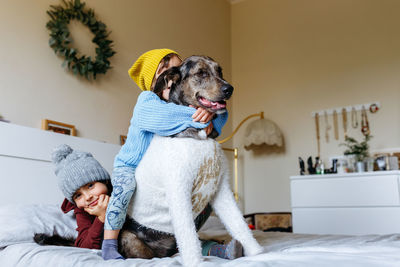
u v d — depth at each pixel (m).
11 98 2.04
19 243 1.25
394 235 1.56
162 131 0.99
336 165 3.39
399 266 0.69
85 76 2.52
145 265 0.87
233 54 4.69
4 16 2.07
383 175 2.83
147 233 1.05
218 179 1.02
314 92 4.00
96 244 1.22
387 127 3.52
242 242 0.99
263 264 0.75
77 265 0.94
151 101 1.05
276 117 4.20
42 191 1.87
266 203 4.06
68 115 2.37
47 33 2.31
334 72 3.92
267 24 4.49
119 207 1.00
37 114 2.17
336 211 2.99
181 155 0.93
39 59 2.23
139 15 3.18
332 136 3.80
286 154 4.04
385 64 3.64
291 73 4.20
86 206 1.23
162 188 0.98
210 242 1.11
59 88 2.33
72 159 1.29
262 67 4.42
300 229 3.13
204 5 4.23
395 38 3.63
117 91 2.81
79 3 2.50
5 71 2.03
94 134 2.54
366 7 3.86
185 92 1.07
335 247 1.04
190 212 0.91
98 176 1.25
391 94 3.56
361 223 2.87
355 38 3.87
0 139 1.71
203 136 0.99
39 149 1.88
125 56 2.95
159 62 1.19
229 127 4.40
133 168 1.10
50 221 1.44
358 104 3.71
